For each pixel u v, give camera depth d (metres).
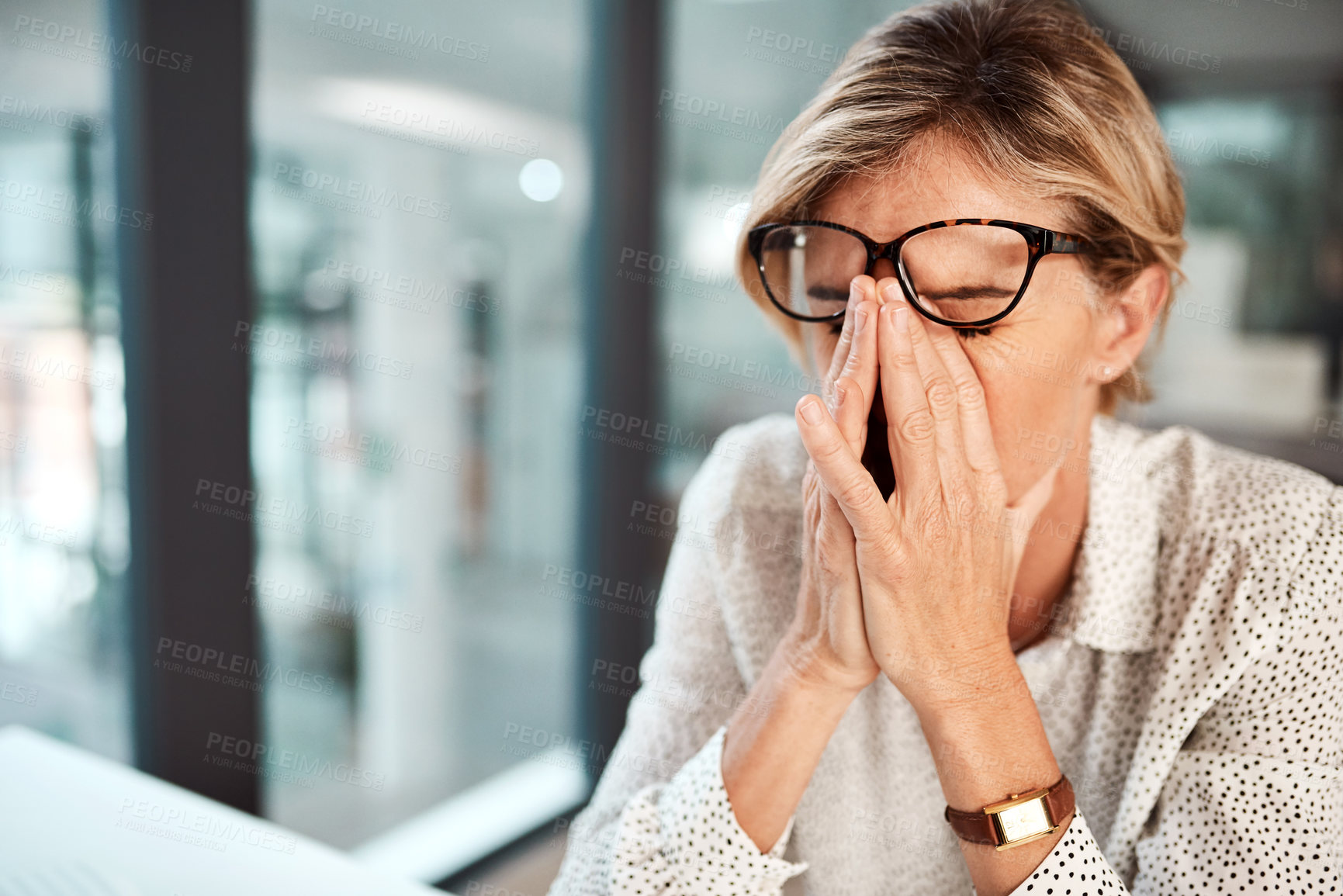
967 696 0.61
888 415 0.60
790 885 0.90
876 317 0.60
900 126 0.60
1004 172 0.59
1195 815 0.63
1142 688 0.70
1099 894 0.57
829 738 0.66
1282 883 0.59
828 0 2.16
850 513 0.59
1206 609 0.66
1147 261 0.66
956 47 0.62
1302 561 0.63
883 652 0.62
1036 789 0.60
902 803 0.76
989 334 0.61
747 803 0.66
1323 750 0.63
